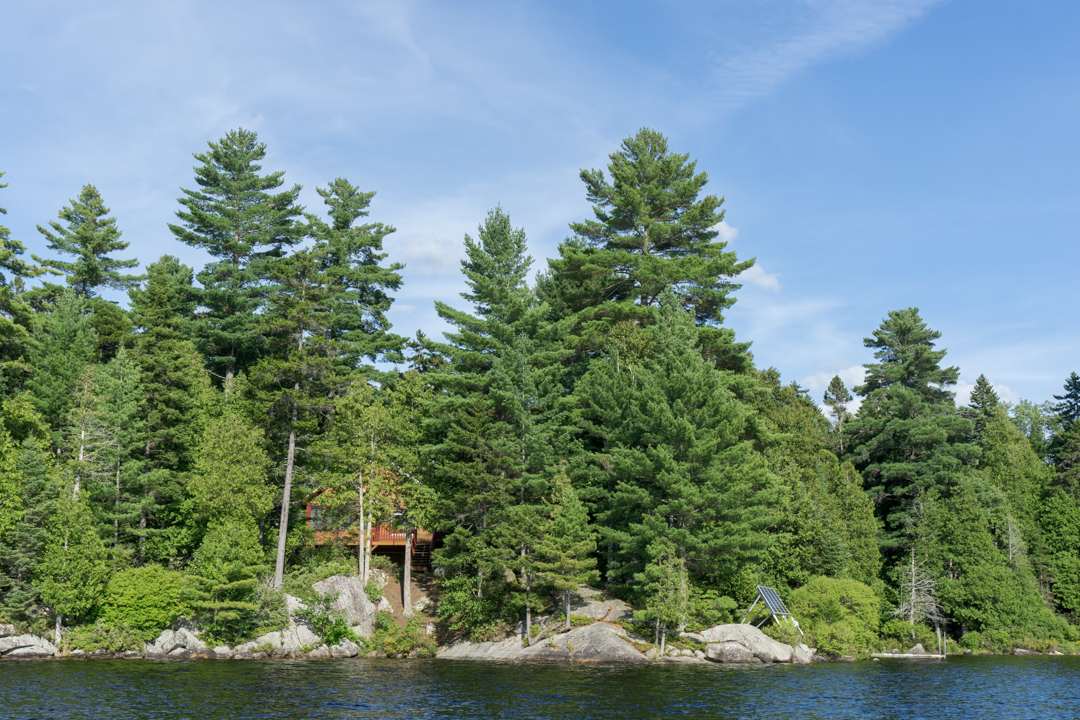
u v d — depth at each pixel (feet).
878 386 303.89
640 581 159.43
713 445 164.14
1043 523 239.30
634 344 197.47
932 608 205.36
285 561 180.34
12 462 143.13
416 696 99.91
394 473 177.78
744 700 100.73
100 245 248.52
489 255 212.64
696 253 229.86
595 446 200.75
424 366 260.21
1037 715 95.96
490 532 163.73
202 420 176.35
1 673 113.60
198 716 83.46
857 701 103.30
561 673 126.72
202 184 260.01
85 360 179.52
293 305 179.63
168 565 162.61
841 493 224.74
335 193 266.77
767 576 179.11
